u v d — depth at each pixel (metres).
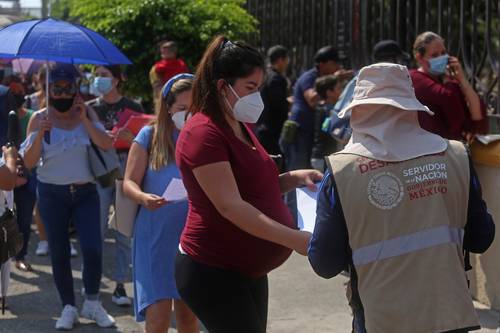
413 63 7.96
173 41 10.16
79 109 5.88
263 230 3.41
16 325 6.16
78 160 5.85
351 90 6.93
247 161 3.57
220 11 11.17
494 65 6.80
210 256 3.61
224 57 3.53
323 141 8.38
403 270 3.08
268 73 9.03
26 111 7.74
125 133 6.74
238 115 3.55
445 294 3.07
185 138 3.55
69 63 6.08
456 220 3.16
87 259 6.01
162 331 4.58
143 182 4.73
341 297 6.73
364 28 9.02
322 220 3.14
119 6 10.98
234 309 3.64
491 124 6.75
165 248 4.55
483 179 6.29
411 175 3.11
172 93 4.59
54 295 6.96
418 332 3.06
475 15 6.96
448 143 3.23
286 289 6.96
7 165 4.78
